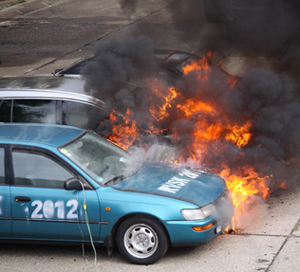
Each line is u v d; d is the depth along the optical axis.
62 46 23.00
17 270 7.33
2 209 7.46
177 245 7.20
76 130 8.70
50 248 8.08
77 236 7.39
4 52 22.67
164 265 7.22
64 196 7.33
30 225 7.44
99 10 29.84
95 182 7.42
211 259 7.32
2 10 32.44
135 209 7.12
